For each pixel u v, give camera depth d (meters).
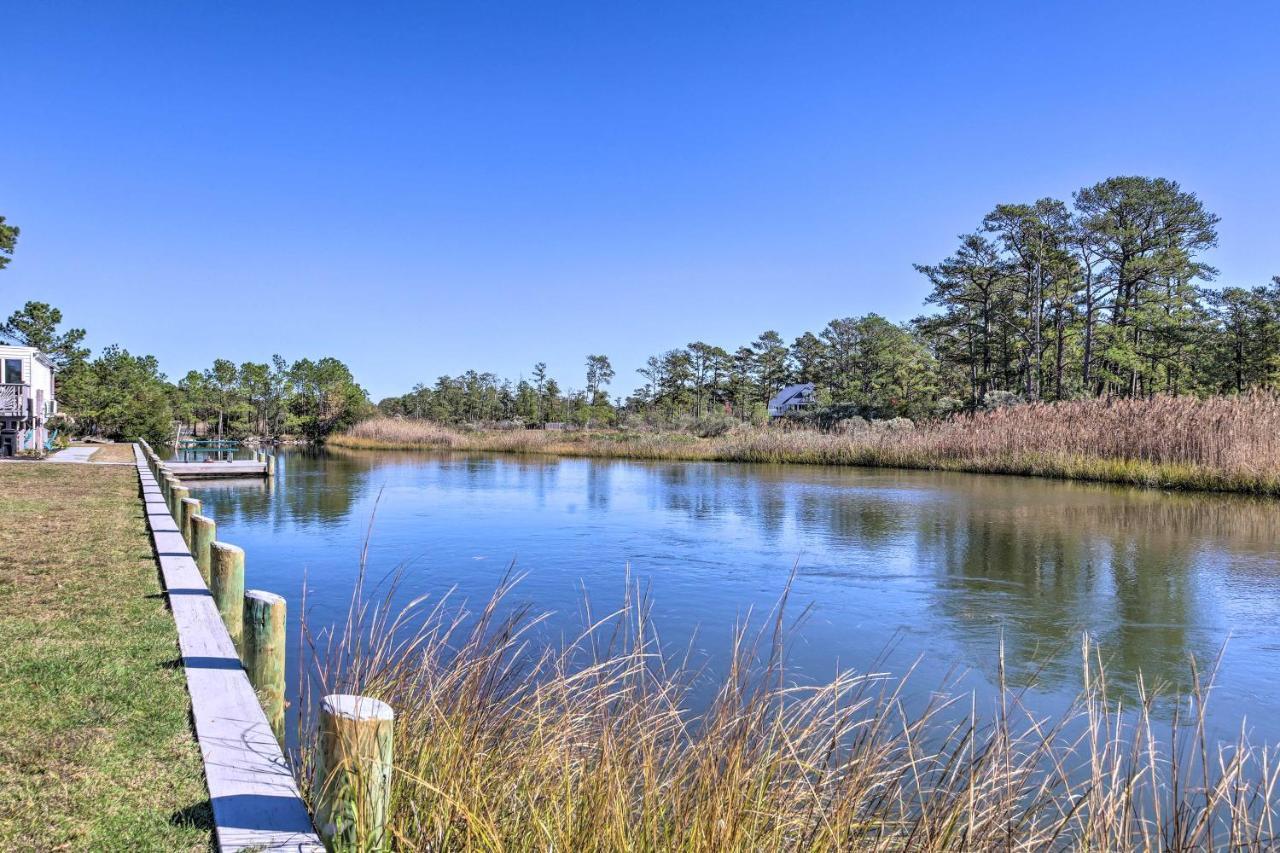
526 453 39.62
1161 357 45.34
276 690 3.39
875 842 2.70
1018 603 8.05
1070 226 41.06
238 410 52.97
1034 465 22.45
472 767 2.74
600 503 16.83
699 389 77.94
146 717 3.15
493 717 3.32
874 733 3.21
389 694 3.49
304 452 41.09
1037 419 24.44
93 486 13.10
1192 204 39.84
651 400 77.94
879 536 12.23
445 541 11.71
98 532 8.12
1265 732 4.80
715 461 31.91
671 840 2.50
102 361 40.81
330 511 15.33
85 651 4.00
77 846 2.21
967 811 2.74
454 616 7.09
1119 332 42.56
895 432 28.95
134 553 6.89
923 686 5.55
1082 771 4.00
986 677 5.80
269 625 3.38
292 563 9.92
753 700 3.17
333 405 53.72
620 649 6.08
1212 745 4.55
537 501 17.20
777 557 10.48
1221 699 5.42
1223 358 42.19
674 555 10.63
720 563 10.06
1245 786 2.92
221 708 3.23
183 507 7.92
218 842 2.20
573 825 2.54
